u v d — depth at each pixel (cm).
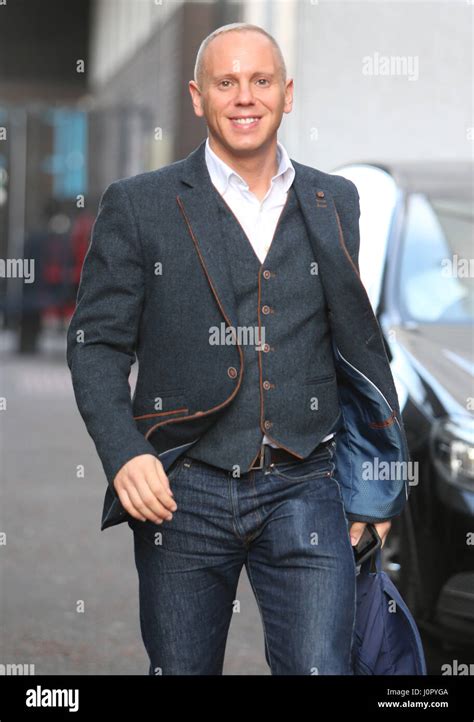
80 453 2108
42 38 8019
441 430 970
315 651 613
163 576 641
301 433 636
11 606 1180
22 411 2667
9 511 1606
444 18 2680
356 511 664
